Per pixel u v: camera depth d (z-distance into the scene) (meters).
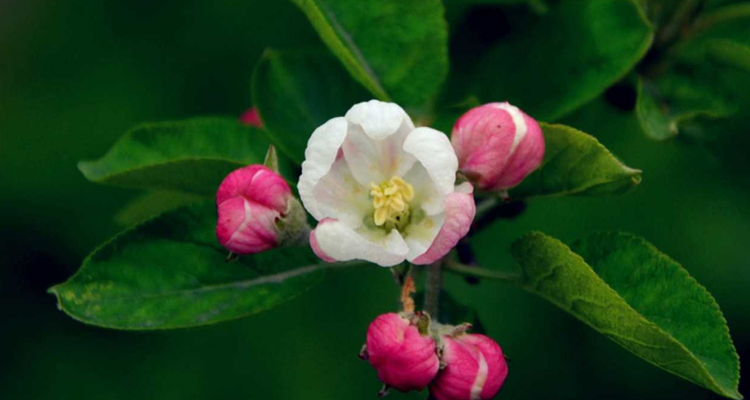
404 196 0.49
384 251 0.48
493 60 0.53
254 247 0.49
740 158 0.57
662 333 0.47
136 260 0.50
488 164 0.49
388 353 0.48
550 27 0.52
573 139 0.49
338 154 0.49
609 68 0.51
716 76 0.53
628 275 0.49
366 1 0.52
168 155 0.53
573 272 0.48
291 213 0.49
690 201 0.58
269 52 0.53
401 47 0.52
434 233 0.49
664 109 0.53
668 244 0.58
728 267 0.58
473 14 0.55
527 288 0.50
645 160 0.57
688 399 0.58
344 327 0.59
